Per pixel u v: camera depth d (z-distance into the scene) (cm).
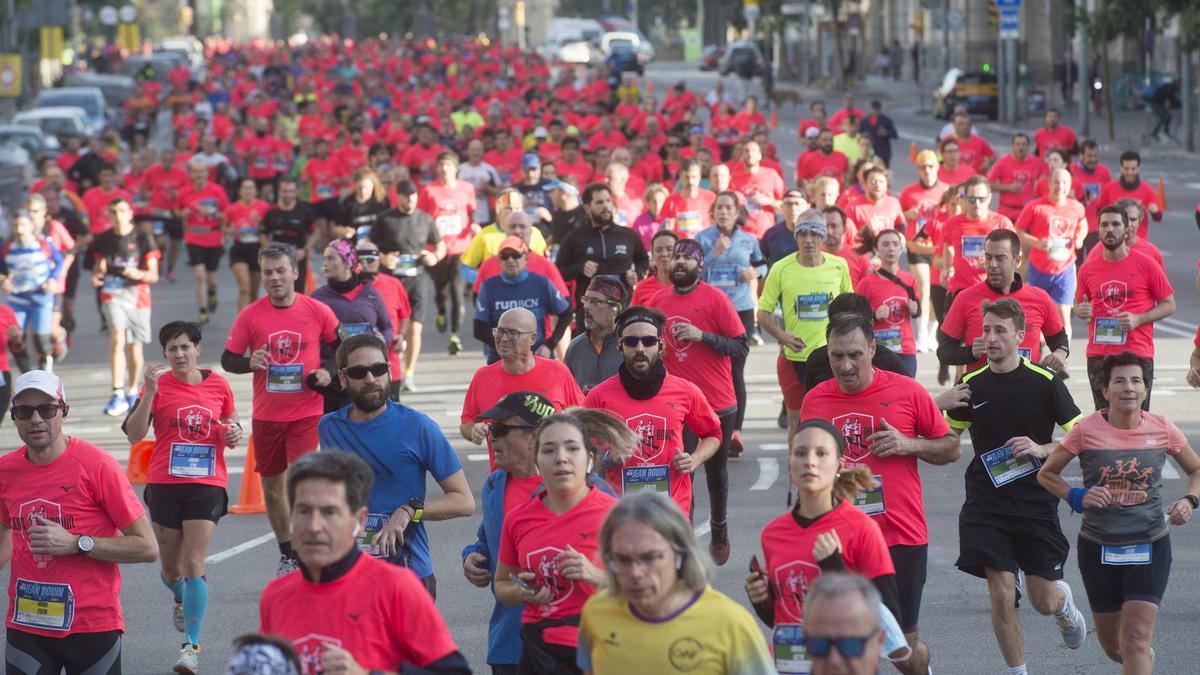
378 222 5103
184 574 2720
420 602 1616
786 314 3778
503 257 3891
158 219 8000
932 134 15412
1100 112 16875
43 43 18288
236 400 5169
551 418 1989
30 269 5209
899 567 2333
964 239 4588
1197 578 3034
